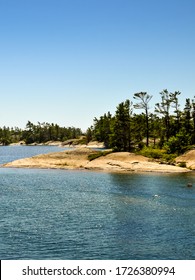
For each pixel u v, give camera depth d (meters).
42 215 34.56
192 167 73.56
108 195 45.56
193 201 41.72
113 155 80.94
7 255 23.78
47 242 26.38
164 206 38.88
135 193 47.09
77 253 24.27
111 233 28.66
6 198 43.28
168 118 110.88
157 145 103.94
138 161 76.94
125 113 101.38
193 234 28.50
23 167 81.50
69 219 33.06
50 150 181.88
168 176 64.12
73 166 79.56
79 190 49.59
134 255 23.94
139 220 32.78
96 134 186.00
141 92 100.88
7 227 30.17
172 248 25.27
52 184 55.28
